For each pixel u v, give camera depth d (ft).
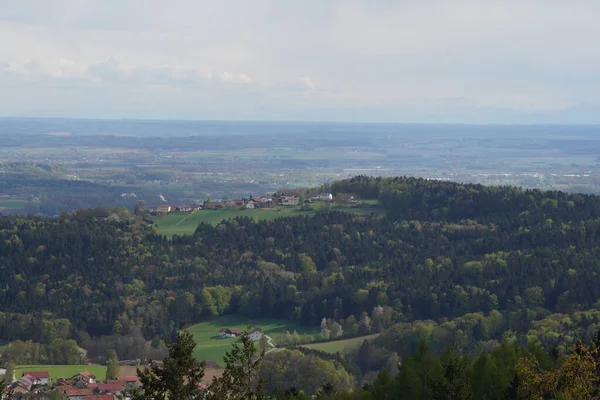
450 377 183.83
